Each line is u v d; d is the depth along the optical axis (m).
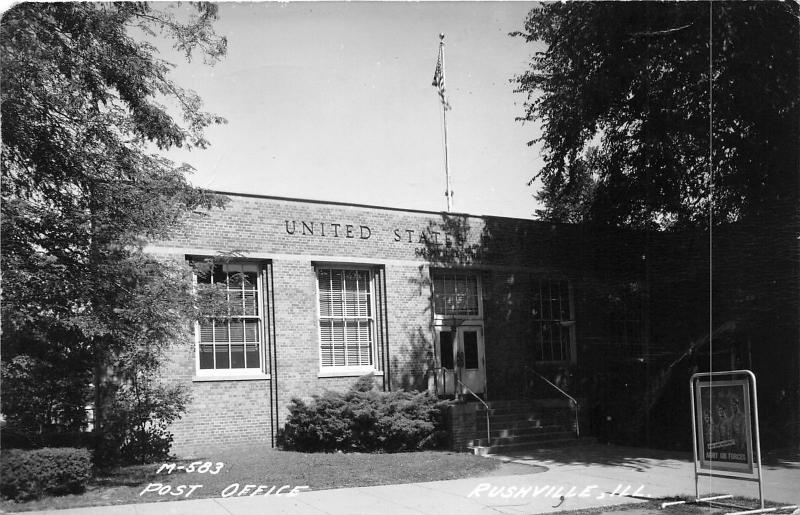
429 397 16.41
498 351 19.81
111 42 12.43
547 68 19.58
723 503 10.31
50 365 11.59
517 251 20.53
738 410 10.23
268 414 16.20
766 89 15.40
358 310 18.02
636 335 19.77
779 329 16.95
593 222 20.70
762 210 16.61
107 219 11.70
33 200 11.88
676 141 17.06
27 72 11.16
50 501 9.55
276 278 16.66
